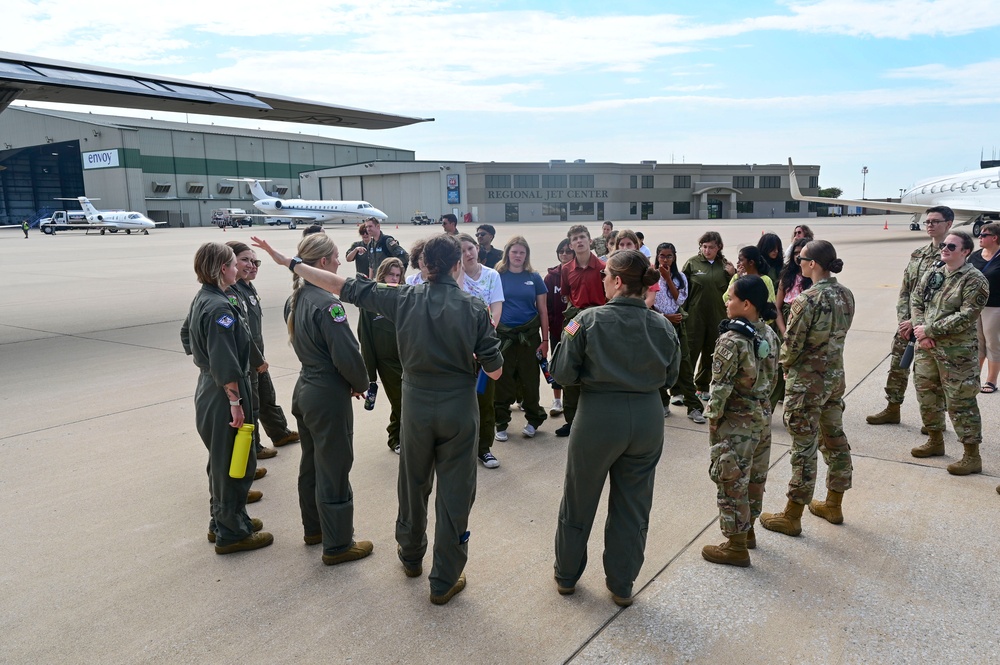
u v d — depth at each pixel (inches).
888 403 203.6
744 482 120.7
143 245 1469.0
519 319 195.9
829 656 98.0
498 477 171.3
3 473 173.5
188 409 232.2
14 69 333.1
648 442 107.6
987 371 242.7
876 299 467.2
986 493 154.2
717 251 216.4
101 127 2842.0
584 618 109.3
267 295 557.9
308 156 3604.8
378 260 343.9
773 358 120.6
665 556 129.2
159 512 150.8
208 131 3213.6
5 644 103.0
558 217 3075.8
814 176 3334.2
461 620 109.0
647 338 104.9
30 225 3299.7
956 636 102.0
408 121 538.9
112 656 100.0
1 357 321.7
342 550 128.2
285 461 185.9
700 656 98.7
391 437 189.6
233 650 101.3
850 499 153.0
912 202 1396.4
